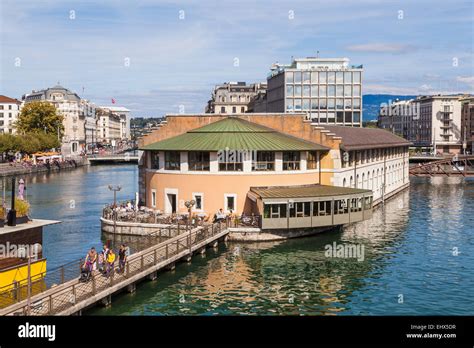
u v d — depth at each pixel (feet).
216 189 189.16
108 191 326.65
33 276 100.27
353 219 178.70
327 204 173.06
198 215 185.98
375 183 277.44
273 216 167.94
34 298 98.63
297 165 198.80
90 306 108.37
